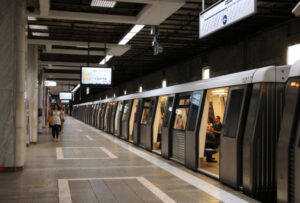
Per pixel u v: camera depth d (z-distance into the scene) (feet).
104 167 28.27
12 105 25.58
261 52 45.50
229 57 53.67
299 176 15.10
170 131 33.14
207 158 30.76
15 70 25.61
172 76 78.69
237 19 17.31
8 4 25.53
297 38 38.11
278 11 37.37
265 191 19.47
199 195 19.63
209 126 36.55
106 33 46.75
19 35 25.75
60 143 46.60
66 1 32.68
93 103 99.55
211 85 25.81
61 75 93.04
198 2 32.99
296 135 15.60
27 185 21.40
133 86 115.14
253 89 20.33
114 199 18.49
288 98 16.43
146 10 30.94
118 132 58.44
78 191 20.08
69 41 49.93
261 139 19.45
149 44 54.95
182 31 46.34
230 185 21.47
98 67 51.65
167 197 19.08
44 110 82.33
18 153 25.85
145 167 28.60
